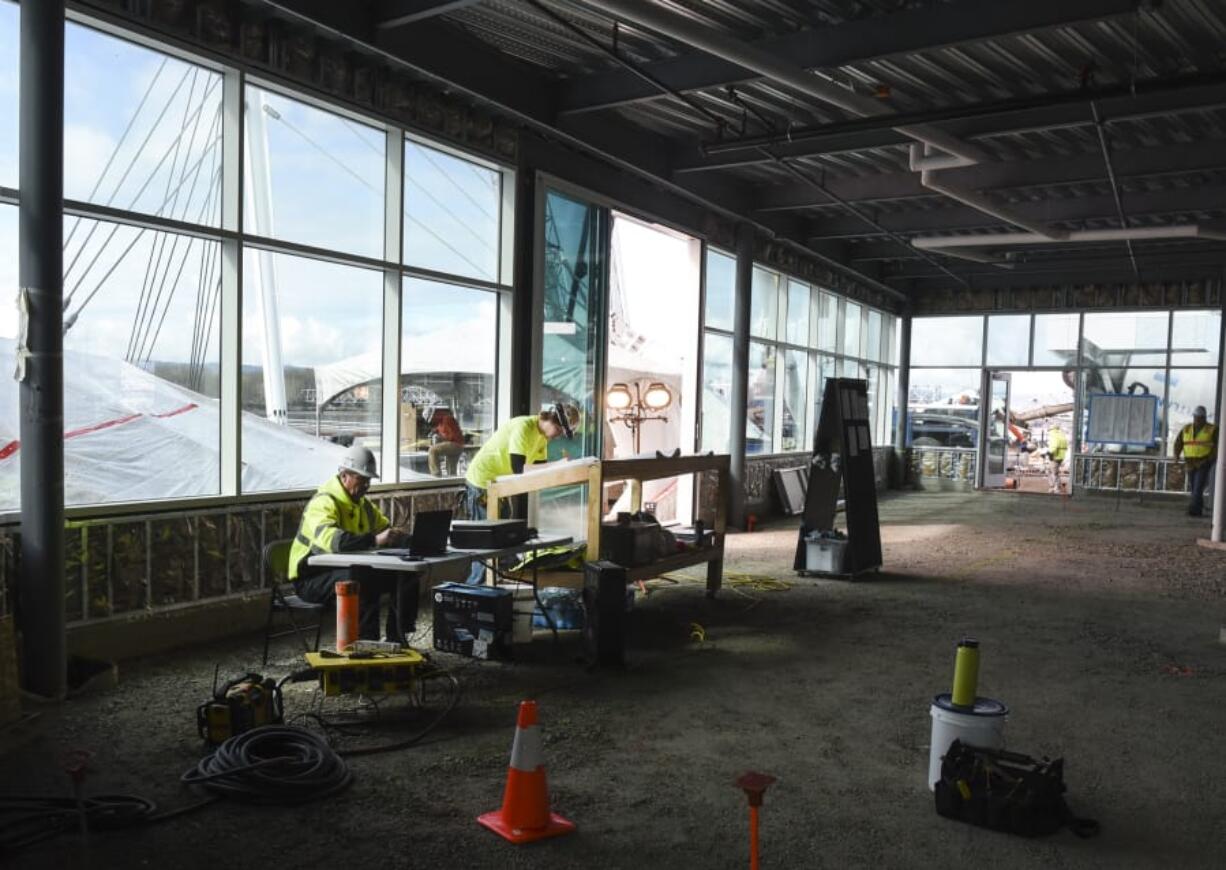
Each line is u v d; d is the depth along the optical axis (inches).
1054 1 218.8
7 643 159.6
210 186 220.7
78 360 198.7
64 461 180.5
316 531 192.5
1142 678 207.2
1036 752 160.1
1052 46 259.8
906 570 347.6
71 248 195.3
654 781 143.1
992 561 371.2
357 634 173.0
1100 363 649.6
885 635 243.6
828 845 123.0
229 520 223.3
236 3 218.7
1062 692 195.6
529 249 322.0
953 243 486.3
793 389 558.6
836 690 193.5
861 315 653.9
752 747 159.2
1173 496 621.6
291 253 243.6
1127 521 515.5
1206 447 534.0
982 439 692.7
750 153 353.7
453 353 298.7
